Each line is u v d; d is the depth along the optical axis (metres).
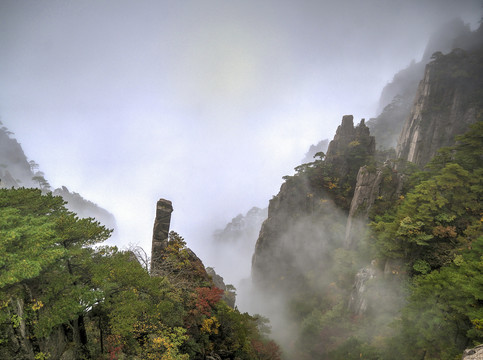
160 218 31.86
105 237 15.14
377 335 31.59
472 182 33.53
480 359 7.93
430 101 98.00
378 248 39.38
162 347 16.53
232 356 23.92
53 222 12.95
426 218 32.75
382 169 53.66
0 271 9.84
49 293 11.99
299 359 39.78
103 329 16.16
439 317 20.69
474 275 19.34
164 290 21.06
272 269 74.25
